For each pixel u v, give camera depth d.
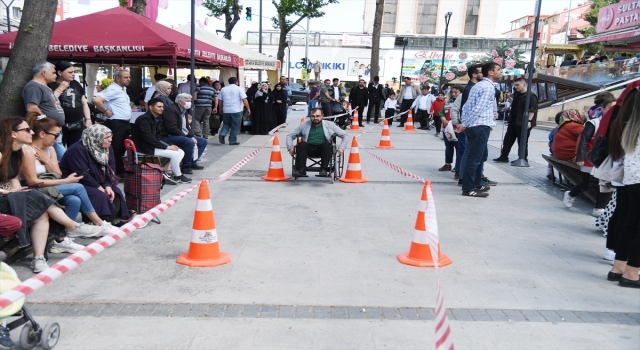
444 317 2.97
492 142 15.19
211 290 4.31
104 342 3.46
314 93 18.30
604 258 5.25
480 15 88.12
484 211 7.07
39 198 4.55
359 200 7.55
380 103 21.72
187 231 5.93
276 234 5.86
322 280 4.56
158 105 8.00
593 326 3.81
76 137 8.06
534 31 10.20
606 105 7.05
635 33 19.88
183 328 3.66
